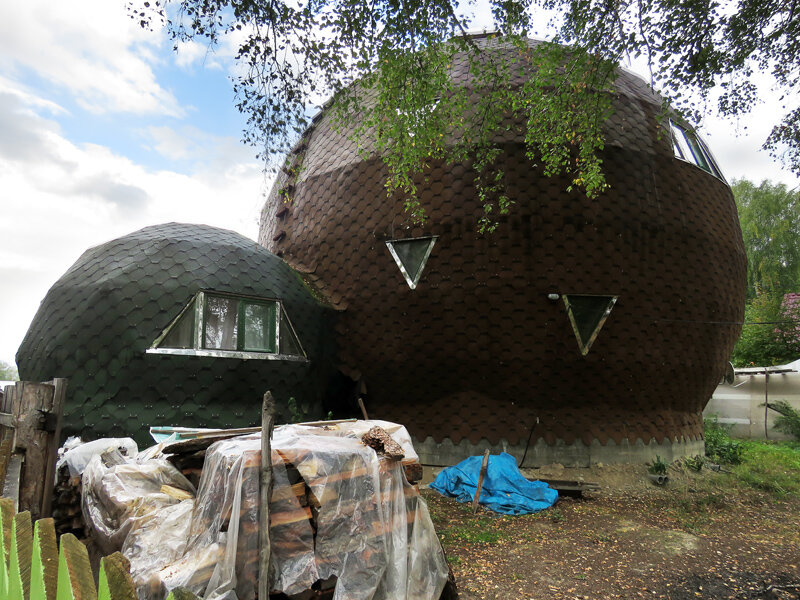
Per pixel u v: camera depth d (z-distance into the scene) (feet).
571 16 21.40
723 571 18.15
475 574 17.25
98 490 12.64
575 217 31.35
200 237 29.55
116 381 24.57
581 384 32.40
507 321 31.55
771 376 68.33
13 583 6.31
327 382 33.78
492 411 32.81
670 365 33.73
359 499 11.54
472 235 31.63
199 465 13.37
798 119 24.86
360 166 35.27
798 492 32.30
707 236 34.65
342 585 10.51
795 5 19.43
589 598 15.52
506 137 32.07
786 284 81.92
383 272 33.42
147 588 8.95
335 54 21.68
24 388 12.84
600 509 26.55
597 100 23.66
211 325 27.45
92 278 26.21
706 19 19.15
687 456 36.32
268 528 9.50
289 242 40.32
